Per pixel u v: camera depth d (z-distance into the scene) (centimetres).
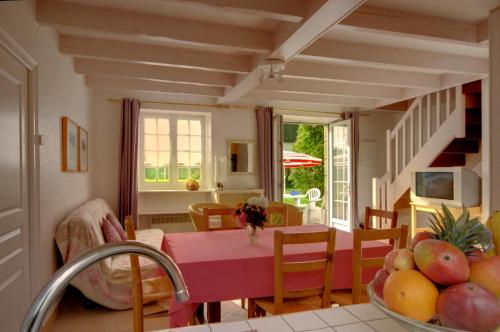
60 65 328
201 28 303
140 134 561
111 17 280
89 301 313
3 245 199
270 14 249
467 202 445
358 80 448
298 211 471
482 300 60
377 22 277
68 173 353
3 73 200
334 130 714
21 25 228
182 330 90
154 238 436
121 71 411
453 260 65
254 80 415
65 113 345
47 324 267
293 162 934
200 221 389
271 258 211
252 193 588
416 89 533
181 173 580
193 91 508
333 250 207
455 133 483
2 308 197
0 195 195
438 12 285
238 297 205
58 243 293
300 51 318
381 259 216
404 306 67
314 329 90
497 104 254
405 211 643
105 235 354
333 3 227
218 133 586
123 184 521
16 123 221
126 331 274
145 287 246
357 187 660
